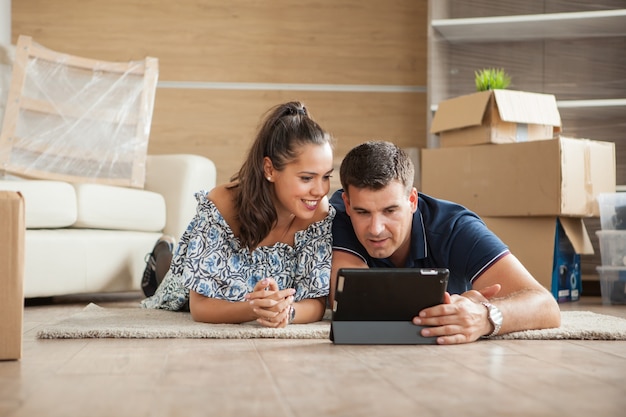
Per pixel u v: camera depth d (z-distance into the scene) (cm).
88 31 482
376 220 181
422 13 483
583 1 449
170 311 248
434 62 437
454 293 202
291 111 196
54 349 161
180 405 103
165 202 367
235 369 133
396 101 485
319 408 101
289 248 209
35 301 329
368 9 484
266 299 184
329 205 212
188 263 203
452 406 102
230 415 97
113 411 100
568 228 346
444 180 372
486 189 358
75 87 380
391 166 179
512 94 356
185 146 486
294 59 485
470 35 450
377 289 165
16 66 375
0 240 144
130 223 339
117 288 331
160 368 135
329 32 485
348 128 485
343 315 168
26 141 369
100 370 133
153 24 484
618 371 132
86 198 320
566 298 352
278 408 101
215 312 201
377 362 142
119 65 387
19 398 109
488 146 358
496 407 102
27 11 480
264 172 196
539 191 341
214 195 207
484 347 163
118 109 381
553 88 462
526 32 443
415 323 168
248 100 486
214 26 485
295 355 151
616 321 214
